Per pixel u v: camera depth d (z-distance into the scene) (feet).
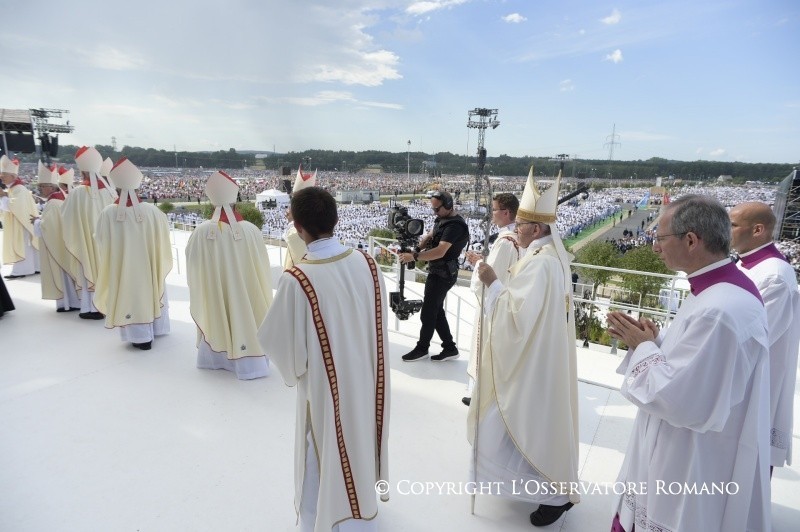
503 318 7.70
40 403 12.02
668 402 5.44
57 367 14.15
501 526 8.21
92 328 17.48
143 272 15.07
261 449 10.24
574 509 8.73
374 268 6.96
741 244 8.52
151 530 7.85
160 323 16.65
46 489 8.80
